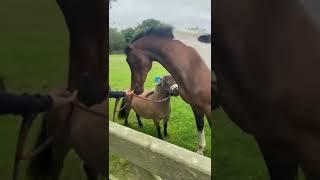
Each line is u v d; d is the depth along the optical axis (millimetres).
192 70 6004
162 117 6984
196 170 3496
